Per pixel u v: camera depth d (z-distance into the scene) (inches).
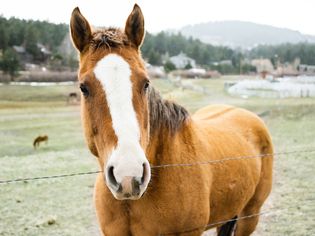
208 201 127.7
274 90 1342.3
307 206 257.9
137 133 96.1
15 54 1846.7
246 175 153.1
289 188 297.3
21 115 933.8
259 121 187.8
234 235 174.1
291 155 403.5
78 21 110.6
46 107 1093.1
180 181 117.7
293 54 3518.7
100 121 99.1
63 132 712.4
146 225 116.8
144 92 103.8
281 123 645.3
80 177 349.7
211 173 131.6
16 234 229.1
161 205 114.9
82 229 236.8
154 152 115.1
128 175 90.0
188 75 2522.1
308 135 531.8
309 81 1765.5
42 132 715.4
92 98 101.3
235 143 156.8
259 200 177.3
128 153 92.2
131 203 114.3
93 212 264.4
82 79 102.9
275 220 237.0
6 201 285.3
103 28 117.2
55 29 2440.9
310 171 341.1
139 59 109.0
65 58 2107.5
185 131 128.2
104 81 99.0
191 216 121.0
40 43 2341.3
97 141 104.4
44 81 1702.8
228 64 3245.6
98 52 105.6
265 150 181.0
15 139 646.5
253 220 177.6
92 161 423.5
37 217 254.8
